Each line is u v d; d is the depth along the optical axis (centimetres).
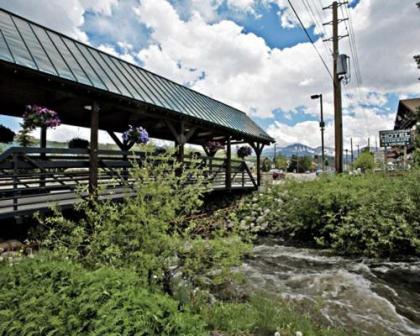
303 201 754
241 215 884
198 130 1005
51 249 355
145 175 298
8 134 644
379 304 375
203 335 166
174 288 298
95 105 548
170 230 336
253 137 1118
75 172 533
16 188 429
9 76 433
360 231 612
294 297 393
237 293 377
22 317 191
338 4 1051
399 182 709
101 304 176
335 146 1091
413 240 555
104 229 302
